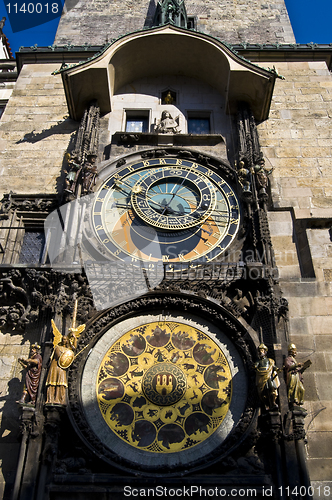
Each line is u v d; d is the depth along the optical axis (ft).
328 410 38.83
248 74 57.88
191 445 35.58
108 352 39.50
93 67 57.67
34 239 51.03
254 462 34.60
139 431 36.14
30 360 37.52
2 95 67.82
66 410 35.60
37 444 34.42
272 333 39.42
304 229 49.39
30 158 57.31
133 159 53.78
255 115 60.39
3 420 38.27
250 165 51.55
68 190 48.96
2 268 43.86
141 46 61.05
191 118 61.16
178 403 37.42
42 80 66.23
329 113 61.93
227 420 36.55
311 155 57.47
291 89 64.64
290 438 34.88
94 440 34.94
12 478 35.55
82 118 58.80
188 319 41.24
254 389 37.11
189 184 51.49
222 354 39.52
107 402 37.19
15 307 43.21
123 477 33.60
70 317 40.11
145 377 38.45
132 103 61.72
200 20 80.74
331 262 47.29
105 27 79.20
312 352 41.81
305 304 44.52
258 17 81.41
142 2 83.71
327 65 68.39
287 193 53.83
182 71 63.98
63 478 33.35
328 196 53.62
